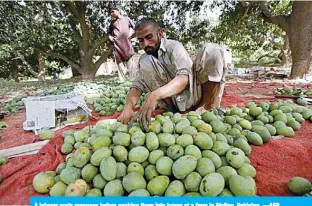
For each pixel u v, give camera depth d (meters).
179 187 1.71
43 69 18.67
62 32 16.61
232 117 2.83
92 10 16.20
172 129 2.20
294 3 9.82
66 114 3.99
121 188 1.77
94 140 2.05
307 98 4.84
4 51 16.33
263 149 2.45
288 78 10.25
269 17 11.07
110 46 16.17
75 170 1.88
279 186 1.89
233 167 1.91
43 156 2.57
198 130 2.24
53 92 7.09
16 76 20.27
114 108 4.45
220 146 2.01
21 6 14.23
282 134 2.82
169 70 3.16
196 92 3.33
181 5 16.66
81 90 7.36
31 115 3.62
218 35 18.16
